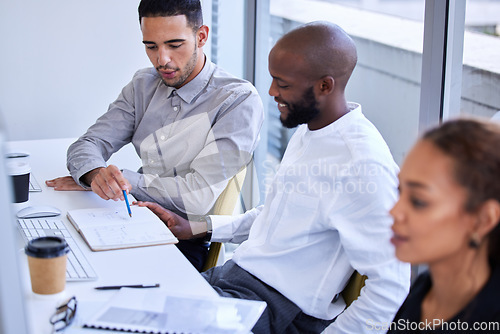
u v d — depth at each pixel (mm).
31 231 1467
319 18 2850
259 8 3018
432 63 1892
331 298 1333
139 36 2840
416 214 750
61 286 1138
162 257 1346
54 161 2227
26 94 2725
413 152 771
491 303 757
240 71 3131
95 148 1987
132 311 1053
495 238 751
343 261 1331
